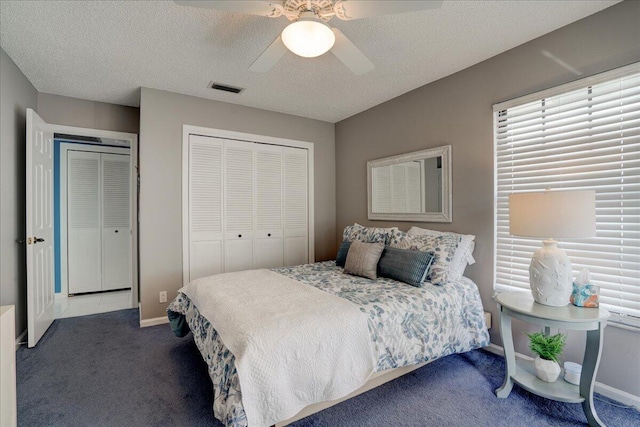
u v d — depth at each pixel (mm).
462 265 2518
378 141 3650
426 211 3066
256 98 3441
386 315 1892
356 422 1701
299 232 4109
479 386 2045
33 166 2676
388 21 2035
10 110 2529
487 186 2572
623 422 1695
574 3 1876
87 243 4543
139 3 1851
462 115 2752
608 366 1924
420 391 1989
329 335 1652
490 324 2504
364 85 3082
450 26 2102
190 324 2268
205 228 3463
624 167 1893
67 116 3324
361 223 3932
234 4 1500
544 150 2258
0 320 1401
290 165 4035
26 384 2072
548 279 1815
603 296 1958
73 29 2105
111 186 4688
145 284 3145
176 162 3289
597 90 1993
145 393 1978
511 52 2400
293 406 1496
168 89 3166
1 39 2229
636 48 1817
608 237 1947
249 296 2027
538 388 1824
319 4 1579
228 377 1444
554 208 1717
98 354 2518
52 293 3229
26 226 2723
